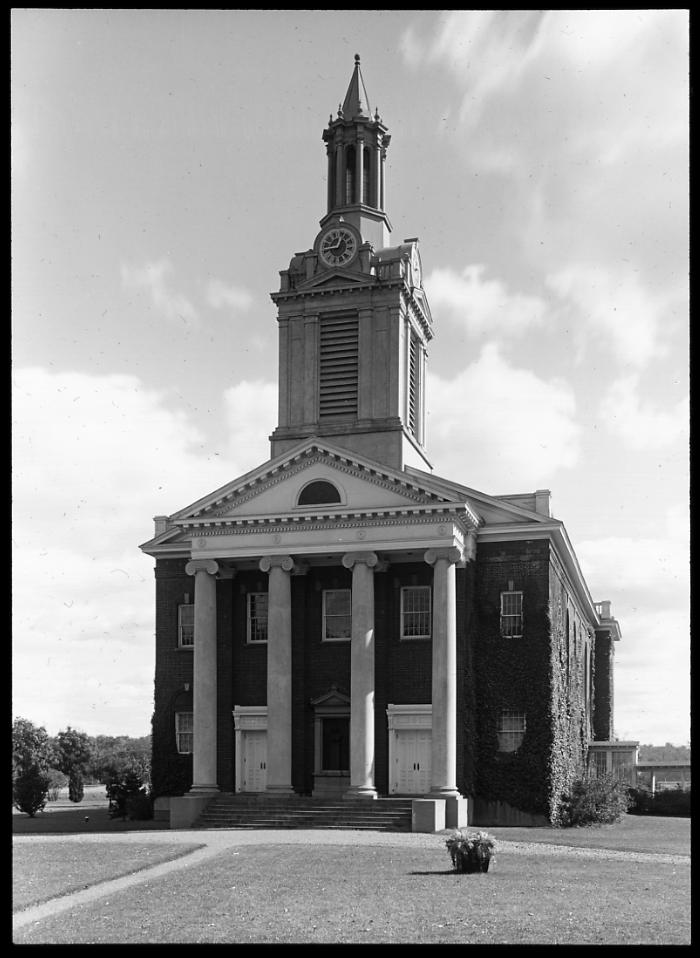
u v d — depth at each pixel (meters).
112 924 22.41
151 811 54.16
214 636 51.69
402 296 57.66
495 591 52.25
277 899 25.30
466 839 30.11
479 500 53.16
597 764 71.75
